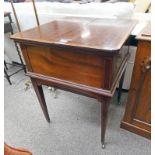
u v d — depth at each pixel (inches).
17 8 70.9
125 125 49.6
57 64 35.1
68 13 59.9
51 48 33.1
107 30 37.1
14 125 55.9
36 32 39.0
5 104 65.9
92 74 31.8
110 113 56.8
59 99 66.1
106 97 33.8
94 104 62.1
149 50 34.3
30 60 39.1
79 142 48.2
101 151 45.2
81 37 33.4
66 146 47.5
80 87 34.7
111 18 49.5
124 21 44.8
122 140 47.6
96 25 41.9
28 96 69.7
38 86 44.7
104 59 28.5
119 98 59.4
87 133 50.7
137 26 48.8
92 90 33.5
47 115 53.5
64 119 56.4
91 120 55.2
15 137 51.5
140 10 85.9
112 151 44.9
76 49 29.6
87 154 44.8
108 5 54.1
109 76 30.3
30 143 49.3
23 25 73.0
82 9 56.3
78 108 60.7
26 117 58.7
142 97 41.6
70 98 66.2
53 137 50.5
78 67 32.6
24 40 34.9
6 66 90.4
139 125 46.9
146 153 43.8
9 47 86.7
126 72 58.7
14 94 71.6
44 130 53.1
